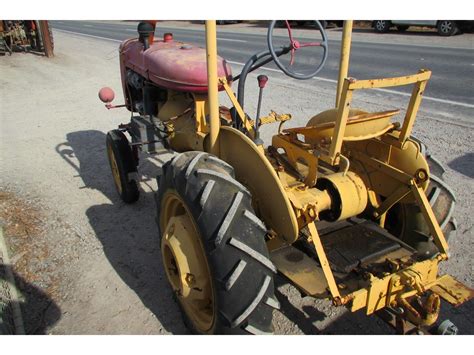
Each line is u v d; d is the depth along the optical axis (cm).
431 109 680
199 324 255
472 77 878
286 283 316
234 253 212
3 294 304
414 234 278
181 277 240
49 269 336
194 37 1738
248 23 2503
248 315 214
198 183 223
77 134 664
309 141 272
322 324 278
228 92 282
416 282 220
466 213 391
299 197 253
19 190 468
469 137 564
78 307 297
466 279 310
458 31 1549
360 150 286
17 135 665
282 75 980
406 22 1662
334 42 1422
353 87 210
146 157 548
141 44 426
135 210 424
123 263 342
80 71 1170
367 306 223
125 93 480
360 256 259
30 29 1456
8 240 373
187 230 243
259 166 235
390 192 275
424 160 252
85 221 404
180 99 395
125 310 294
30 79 1073
